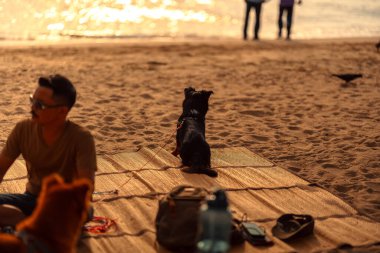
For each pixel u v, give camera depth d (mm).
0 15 23406
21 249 3742
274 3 31266
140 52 16031
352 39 20281
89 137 4918
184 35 21047
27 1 26844
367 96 11555
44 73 12625
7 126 8836
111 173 6824
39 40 18328
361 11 28953
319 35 22609
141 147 7785
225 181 6734
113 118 9359
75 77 12375
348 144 8453
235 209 5969
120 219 5652
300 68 14312
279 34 20578
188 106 7219
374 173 7316
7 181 6473
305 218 5672
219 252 3480
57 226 3781
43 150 4910
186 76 12992
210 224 3518
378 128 9320
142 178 6648
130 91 11352
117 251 5051
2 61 13789
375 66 14898
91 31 21469
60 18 23922
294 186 6691
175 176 6762
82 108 9914
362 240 5469
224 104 10609
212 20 25312
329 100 11141
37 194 5078
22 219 4910
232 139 8523
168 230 5027
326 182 6980
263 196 6352
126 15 25766
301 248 5301
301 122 9602
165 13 26938
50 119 4770
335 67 14570
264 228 5590
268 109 10344
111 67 13633
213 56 15875
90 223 5500
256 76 13258
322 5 30391
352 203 6402
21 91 10961
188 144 6891
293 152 8062
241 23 24672
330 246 5336
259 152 8016
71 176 4984
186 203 5023
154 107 10227
